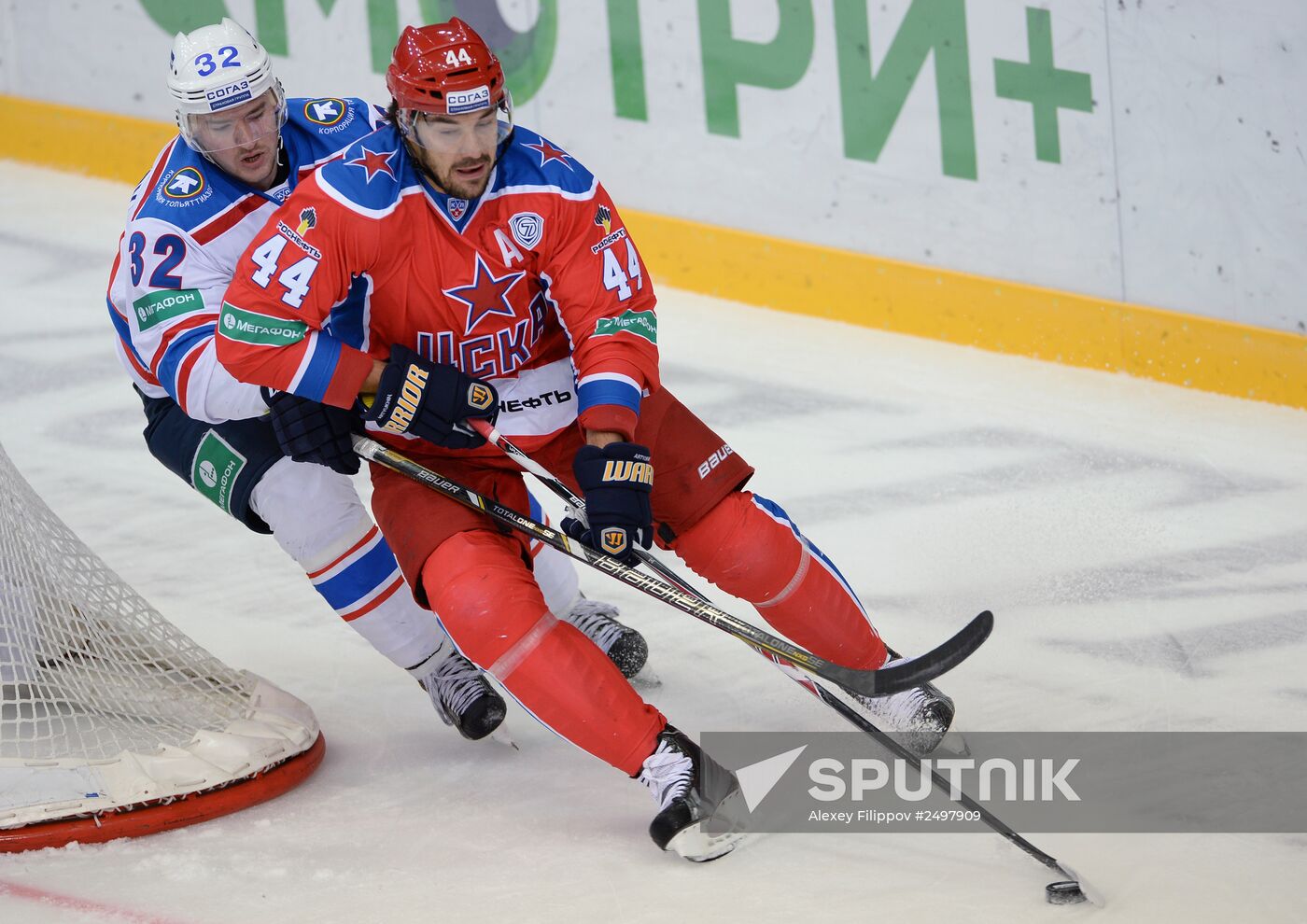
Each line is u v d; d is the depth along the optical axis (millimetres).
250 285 9477
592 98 23328
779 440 17578
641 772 9469
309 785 10680
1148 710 11258
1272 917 8477
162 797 9938
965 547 14531
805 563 10570
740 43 21828
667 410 10453
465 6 23906
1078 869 9117
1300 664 11922
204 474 11016
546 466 10828
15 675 10039
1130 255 19344
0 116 28844
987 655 12312
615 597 13758
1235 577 13664
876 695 9266
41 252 24484
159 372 10305
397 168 9477
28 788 9719
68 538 10805
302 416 10008
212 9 26250
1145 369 19375
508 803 10352
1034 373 19719
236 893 9180
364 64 25094
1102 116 19125
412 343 9938
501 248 9680
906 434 17672
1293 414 18047
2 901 9133
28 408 18766
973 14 19812
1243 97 18000
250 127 10156
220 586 14148
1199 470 16391
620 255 10016
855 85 21031
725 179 22531
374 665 12641
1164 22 18375
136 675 10602
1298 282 18109
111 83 27609
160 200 10297
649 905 8883
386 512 10188
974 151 20281
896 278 21203
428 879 9305
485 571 9586
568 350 10578
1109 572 13852
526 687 9484
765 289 22406
